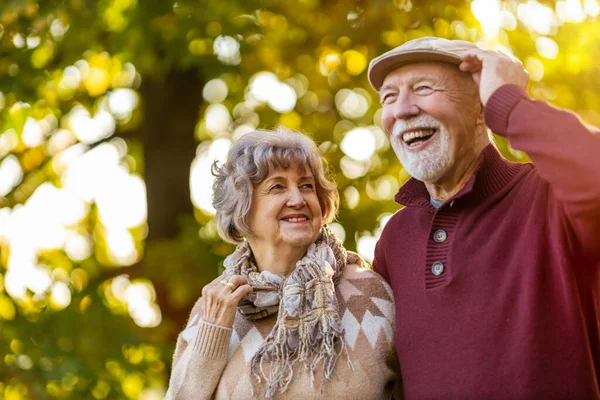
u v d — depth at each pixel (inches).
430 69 133.2
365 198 296.7
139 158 325.1
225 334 139.0
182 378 140.3
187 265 276.5
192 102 301.6
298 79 300.2
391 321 140.0
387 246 143.3
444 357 127.5
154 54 270.2
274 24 281.9
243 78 279.7
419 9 265.6
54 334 284.5
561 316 121.6
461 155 134.8
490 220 130.6
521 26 281.1
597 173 112.6
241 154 144.3
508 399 121.6
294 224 142.0
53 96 302.0
